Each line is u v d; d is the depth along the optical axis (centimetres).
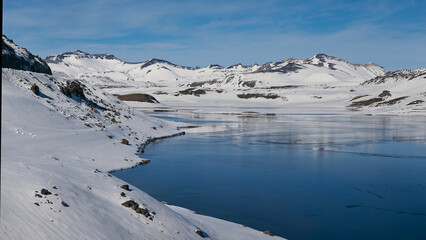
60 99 4631
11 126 3031
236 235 1620
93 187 1559
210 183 2692
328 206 2184
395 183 2744
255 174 3020
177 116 10819
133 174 2953
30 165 1556
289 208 2131
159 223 1440
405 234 1764
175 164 3419
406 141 5303
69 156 2841
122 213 1404
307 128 7312
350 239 1697
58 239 1066
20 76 4559
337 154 4119
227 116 11338
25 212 1121
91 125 4316
